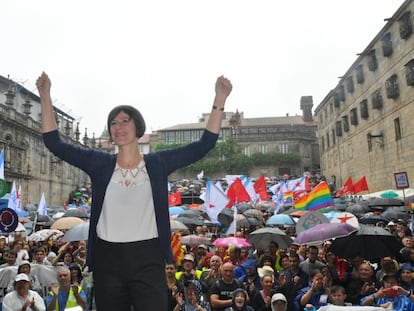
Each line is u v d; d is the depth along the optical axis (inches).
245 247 396.2
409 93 1170.6
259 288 309.7
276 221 567.8
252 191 804.6
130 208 79.3
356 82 1649.9
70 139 2112.5
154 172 82.4
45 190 1903.3
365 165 1569.9
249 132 3176.7
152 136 3371.1
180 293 267.1
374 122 1466.5
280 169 3024.1
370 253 299.4
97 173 82.7
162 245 79.1
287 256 332.8
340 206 864.3
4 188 458.3
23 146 1697.8
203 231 560.4
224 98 88.1
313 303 273.0
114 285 76.1
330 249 321.4
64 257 382.6
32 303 258.1
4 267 330.6
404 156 1218.0
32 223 647.1
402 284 266.5
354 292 279.1
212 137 85.9
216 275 320.5
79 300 265.4
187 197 1435.8
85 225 384.2
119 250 76.9
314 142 3144.7
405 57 1188.5
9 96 1663.4
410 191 907.4
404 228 435.5
